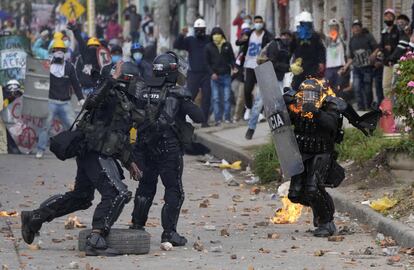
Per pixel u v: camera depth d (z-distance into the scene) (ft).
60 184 135.23
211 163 162.50
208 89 200.54
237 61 185.78
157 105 89.61
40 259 83.82
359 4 226.38
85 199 87.86
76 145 85.20
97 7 491.31
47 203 87.66
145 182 92.32
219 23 342.64
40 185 134.21
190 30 295.89
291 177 95.40
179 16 405.39
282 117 94.27
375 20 218.18
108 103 85.10
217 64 196.75
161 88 90.22
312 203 94.99
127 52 318.45
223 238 95.66
